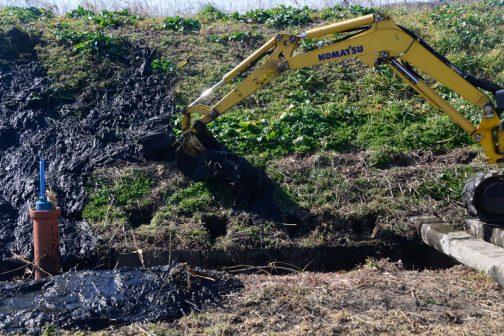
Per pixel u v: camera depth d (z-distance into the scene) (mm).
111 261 8953
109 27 14688
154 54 13297
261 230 9305
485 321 6234
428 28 14836
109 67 12711
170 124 11367
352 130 11352
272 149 10891
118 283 6945
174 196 9891
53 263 8078
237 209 9672
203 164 9883
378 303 6641
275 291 6875
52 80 12305
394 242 9211
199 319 6285
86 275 7277
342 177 10188
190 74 12789
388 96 12328
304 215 9523
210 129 11180
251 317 6336
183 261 9008
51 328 6098
